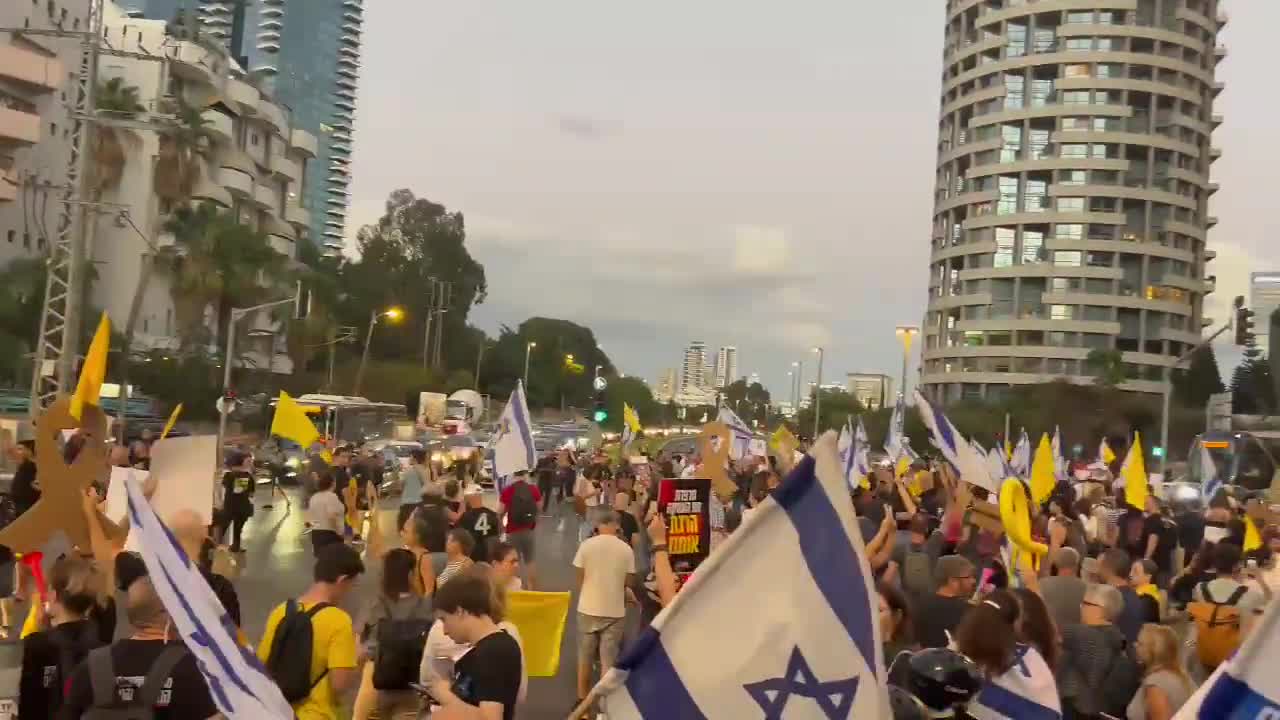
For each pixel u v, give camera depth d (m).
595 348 135.25
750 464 28.36
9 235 63.34
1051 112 123.62
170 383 56.81
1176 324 122.62
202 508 9.31
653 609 10.43
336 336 79.19
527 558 15.03
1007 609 6.02
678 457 42.34
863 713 3.54
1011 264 124.44
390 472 36.59
